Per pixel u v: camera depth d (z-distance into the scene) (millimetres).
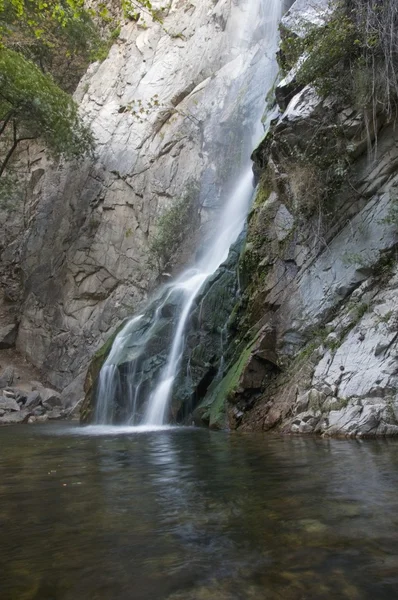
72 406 17000
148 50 24812
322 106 8570
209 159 18219
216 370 9180
